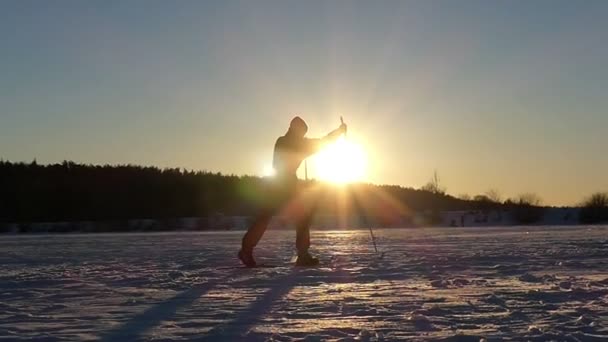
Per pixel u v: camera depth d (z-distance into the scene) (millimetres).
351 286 9125
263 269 11797
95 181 81500
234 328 6156
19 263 14570
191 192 81938
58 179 80688
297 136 12359
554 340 5477
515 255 14398
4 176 79688
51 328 6285
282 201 12328
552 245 18656
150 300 8023
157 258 15422
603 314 6648
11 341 5703
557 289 8500
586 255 14258
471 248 17609
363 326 6160
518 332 5816
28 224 64750
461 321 6359
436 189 82500
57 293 8812
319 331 5965
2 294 8758
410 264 12422
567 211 68688
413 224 60969
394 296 8078
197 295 8406
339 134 12469
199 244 23438
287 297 8102
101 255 17234
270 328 6121
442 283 9250
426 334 5773
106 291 8945
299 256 12539
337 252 16391
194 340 5656
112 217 75188
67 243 27375
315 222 59469
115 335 5930
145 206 78438
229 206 79188
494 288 8727
